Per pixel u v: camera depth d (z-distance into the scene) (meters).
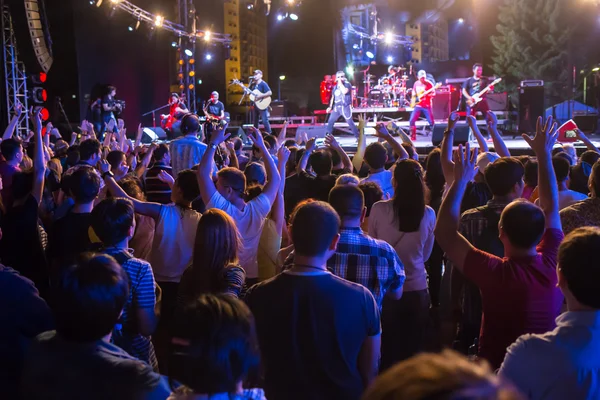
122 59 19.88
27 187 3.33
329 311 1.99
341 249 2.63
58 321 1.56
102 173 4.55
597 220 3.00
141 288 2.45
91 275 1.59
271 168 3.39
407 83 19.48
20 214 3.25
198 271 2.61
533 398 1.66
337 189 2.69
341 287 2.04
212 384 1.25
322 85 18.17
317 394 1.97
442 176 4.39
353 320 2.01
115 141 7.32
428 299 3.34
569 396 1.62
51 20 17.81
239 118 25.59
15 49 13.55
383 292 2.68
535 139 2.48
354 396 1.98
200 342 1.26
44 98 13.84
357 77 20.08
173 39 18.20
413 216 3.19
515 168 3.02
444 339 4.21
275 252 3.61
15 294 2.07
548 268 2.19
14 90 13.39
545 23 22.66
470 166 2.34
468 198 4.29
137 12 16.84
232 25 25.72
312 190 4.71
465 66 22.81
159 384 1.52
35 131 3.40
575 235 1.76
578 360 1.62
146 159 5.65
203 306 1.33
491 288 2.21
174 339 1.34
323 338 1.99
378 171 4.64
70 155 5.67
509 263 2.22
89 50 18.42
